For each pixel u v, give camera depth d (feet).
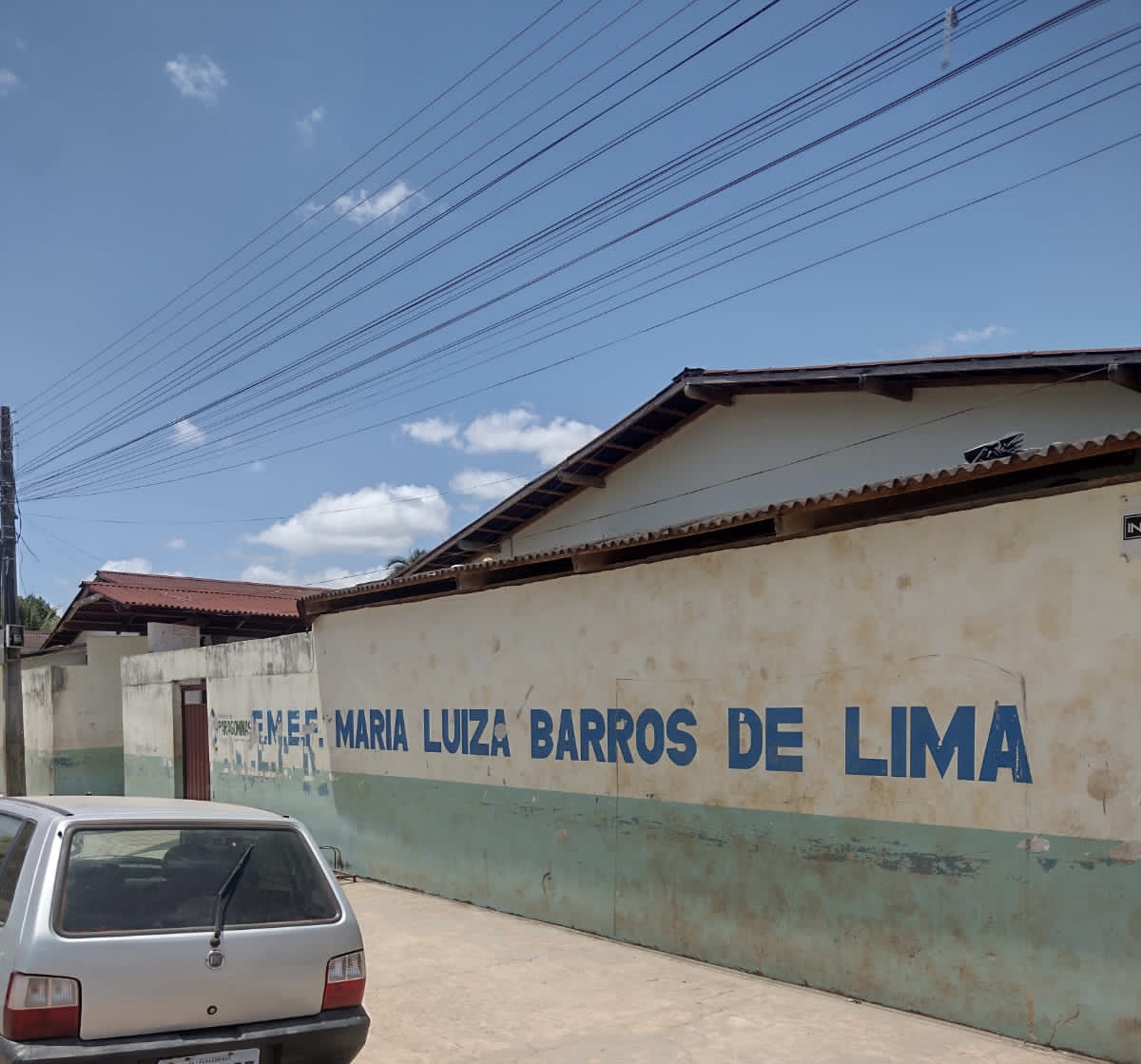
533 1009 20.36
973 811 18.65
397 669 34.53
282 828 16.01
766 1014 19.63
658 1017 19.65
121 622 65.46
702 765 23.80
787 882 21.74
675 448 38.73
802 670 21.81
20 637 57.00
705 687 23.88
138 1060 12.87
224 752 45.83
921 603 19.80
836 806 20.92
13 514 57.72
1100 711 17.08
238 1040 13.55
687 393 35.35
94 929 13.32
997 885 18.20
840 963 20.62
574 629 27.61
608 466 40.78
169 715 51.67
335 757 37.65
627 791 25.70
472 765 30.99
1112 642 17.02
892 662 20.18
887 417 31.91
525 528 45.57
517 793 29.19
